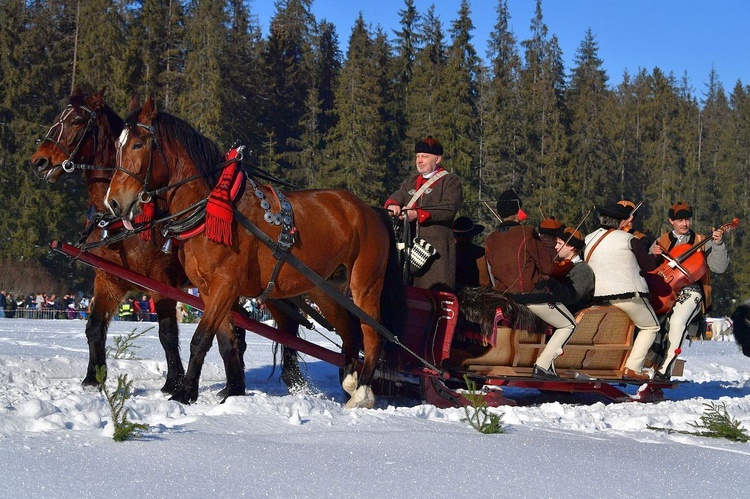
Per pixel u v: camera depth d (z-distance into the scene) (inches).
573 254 362.9
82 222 1845.5
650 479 199.9
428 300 335.9
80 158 325.1
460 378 343.6
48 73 2065.7
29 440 200.2
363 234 317.7
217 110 1959.9
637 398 368.5
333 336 717.9
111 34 1975.9
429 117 2194.9
